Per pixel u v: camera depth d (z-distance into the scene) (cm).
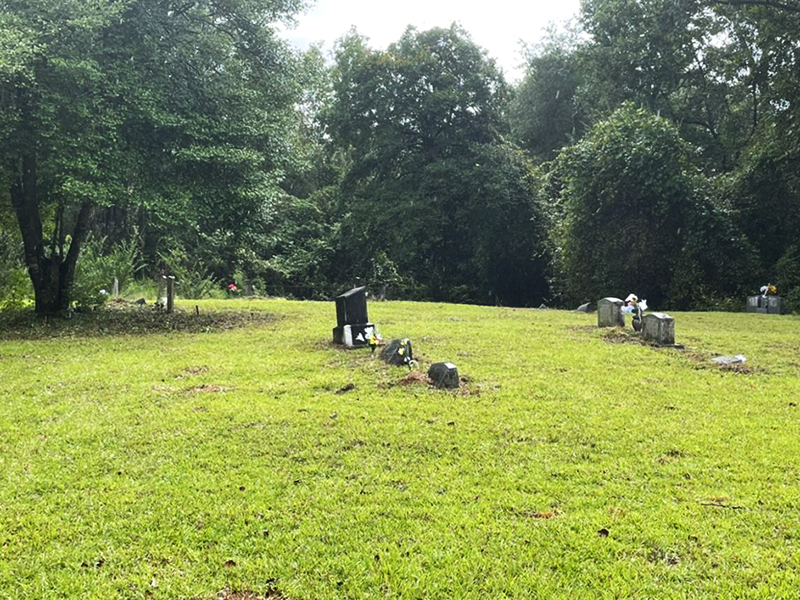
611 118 2188
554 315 1511
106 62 1165
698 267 1986
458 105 2847
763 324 1345
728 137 2481
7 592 318
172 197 1210
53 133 1087
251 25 1392
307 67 1502
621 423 578
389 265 2759
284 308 1638
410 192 2802
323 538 369
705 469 468
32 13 1101
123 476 461
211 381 750
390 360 820
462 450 509
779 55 1964
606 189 2042
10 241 1648
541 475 458
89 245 2064
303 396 671
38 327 1227
